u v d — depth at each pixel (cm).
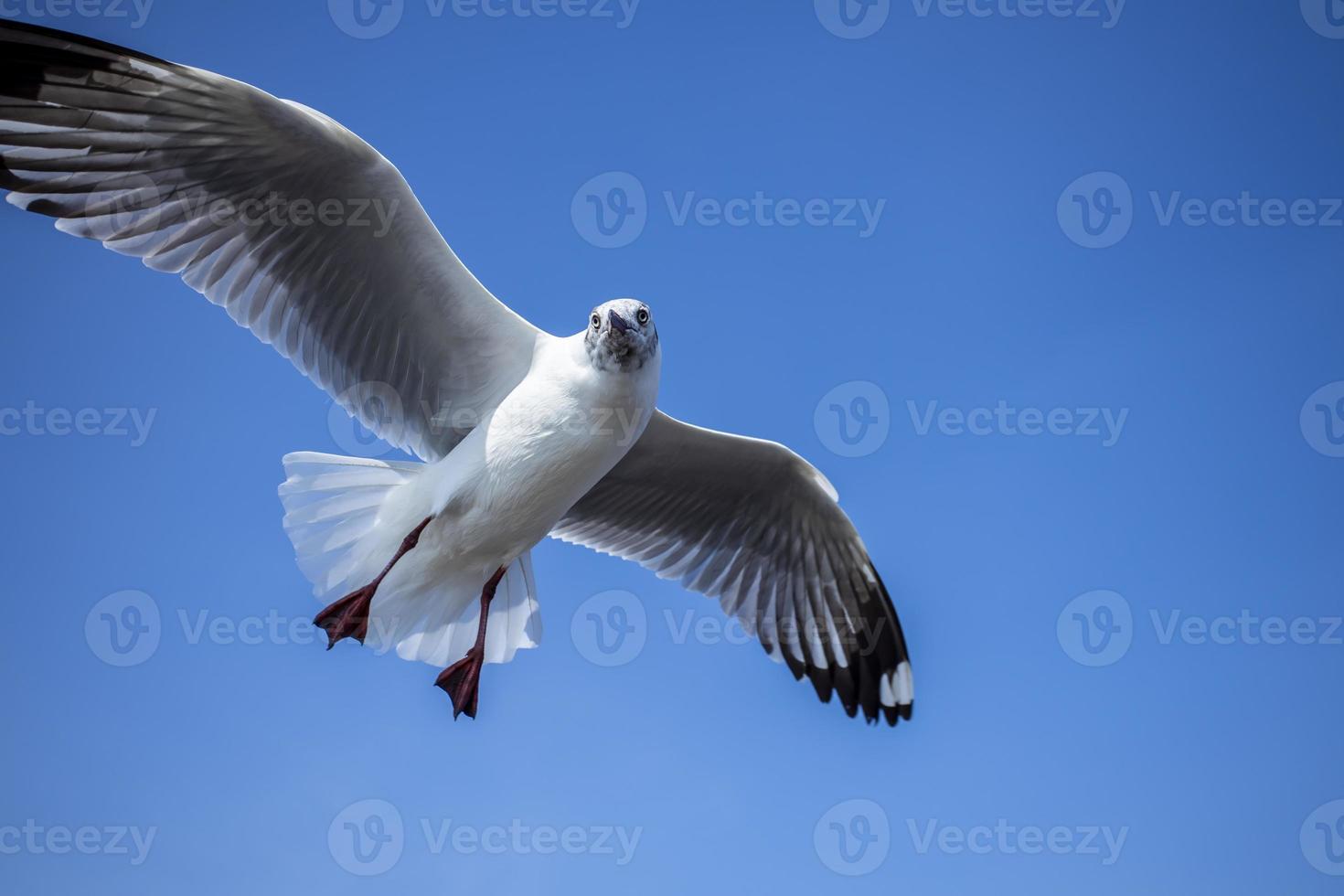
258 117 604
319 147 614
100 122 611
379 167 618
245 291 666
